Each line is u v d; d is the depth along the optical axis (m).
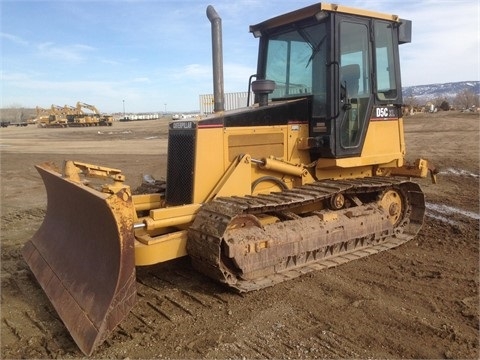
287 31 6.13
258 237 4.76
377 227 5.99
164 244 4.55
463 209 8.45
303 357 3.55
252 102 6.79
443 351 3.62
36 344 3.85
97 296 4.03
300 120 5.82
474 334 3.88
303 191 5.33
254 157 5.45
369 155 6.09
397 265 5.54
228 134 5.20
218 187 5.06
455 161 14.31
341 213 5.69
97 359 3.57
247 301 4.55
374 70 6.03
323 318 4.18
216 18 5.72
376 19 6.01
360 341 3.78
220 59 5.77
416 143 19.73
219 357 3.56
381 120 6.25
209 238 4.43
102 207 4.00
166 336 3.90
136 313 4.34
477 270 5.36
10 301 4.70
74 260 4.69
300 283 4.97
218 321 4.15
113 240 4.04
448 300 4.54
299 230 5.15
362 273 5.27
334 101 5.49
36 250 5.54
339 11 5.43
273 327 4.02
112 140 29.89
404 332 3.92
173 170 5.25
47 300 4.71
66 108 52.75
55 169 5.83
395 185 6.33
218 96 5.81
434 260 5.71
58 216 5.42
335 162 5.64
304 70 5.91
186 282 5.07
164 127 44.75
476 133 23.58
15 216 8.64
